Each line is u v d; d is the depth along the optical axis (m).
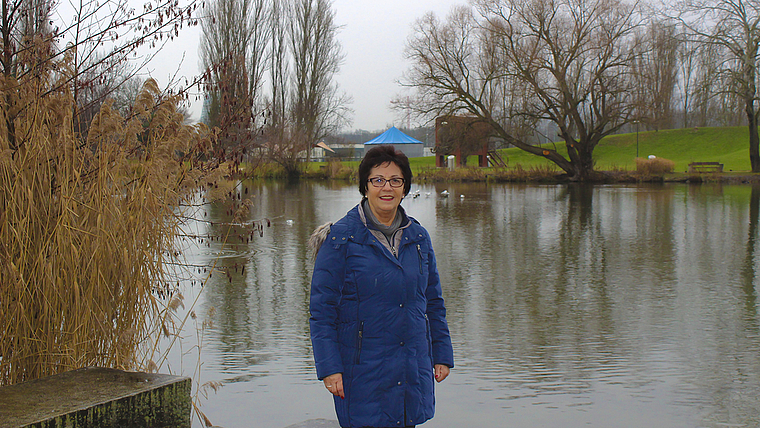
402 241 2.86
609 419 5.11
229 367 6.23
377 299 2.79
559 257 13.42
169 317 4.27
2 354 3.50
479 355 6.80
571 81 44.41
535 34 42.34
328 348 2.75
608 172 45.88
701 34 39.19
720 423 5.02
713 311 8.70
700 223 19.44
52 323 3.62
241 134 5.12
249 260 12.41
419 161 76.56
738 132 69.38
